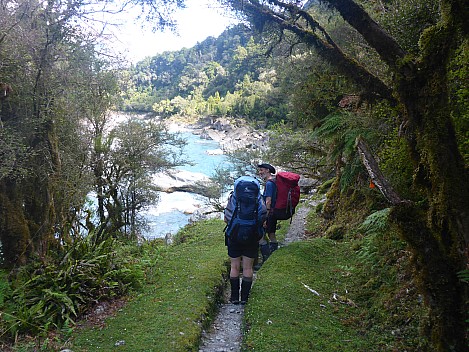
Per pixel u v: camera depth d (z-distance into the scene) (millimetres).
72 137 9922
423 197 3828
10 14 6633
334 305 4355
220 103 70000
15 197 6371
